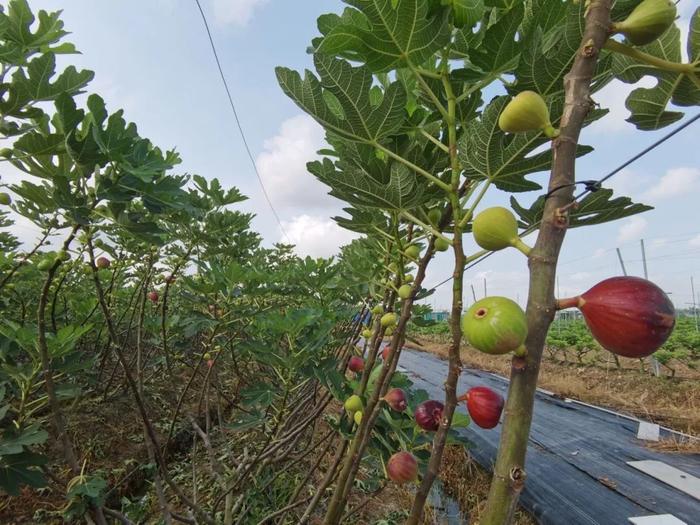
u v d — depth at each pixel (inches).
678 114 55.2
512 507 26.4
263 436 192.4
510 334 27.2
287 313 119.0
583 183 30.5
